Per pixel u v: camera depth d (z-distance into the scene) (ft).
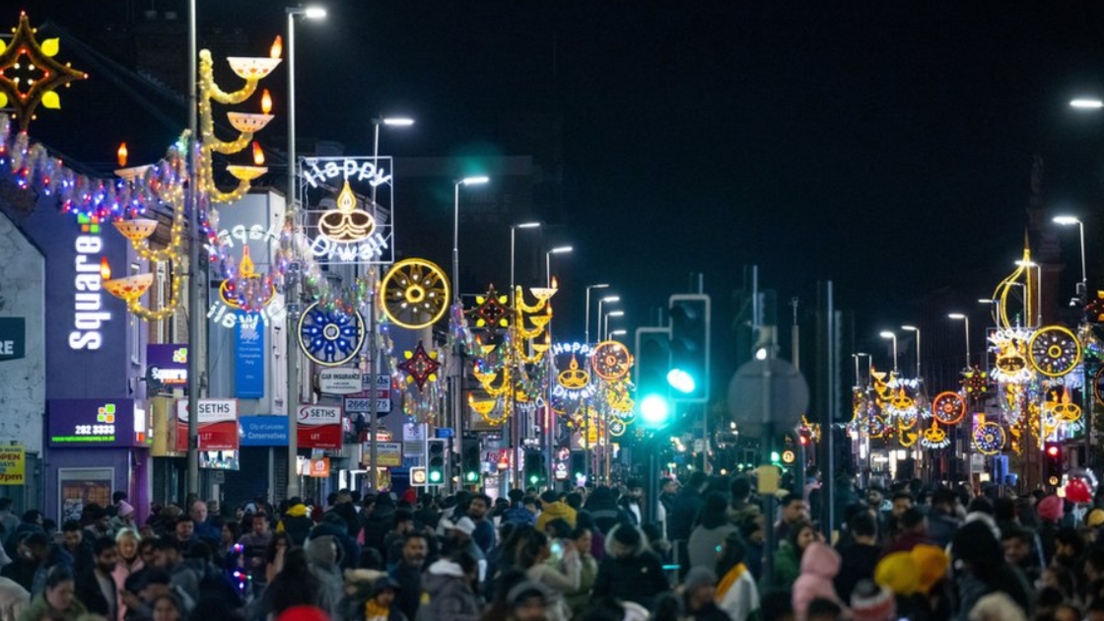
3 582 70.54
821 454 81.61
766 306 81.51
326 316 176.45
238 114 128.98
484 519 100.17
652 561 65.46
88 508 106.01
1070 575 62.44
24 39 84.12
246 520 109.29
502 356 291.17
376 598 64.28
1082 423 306.76
